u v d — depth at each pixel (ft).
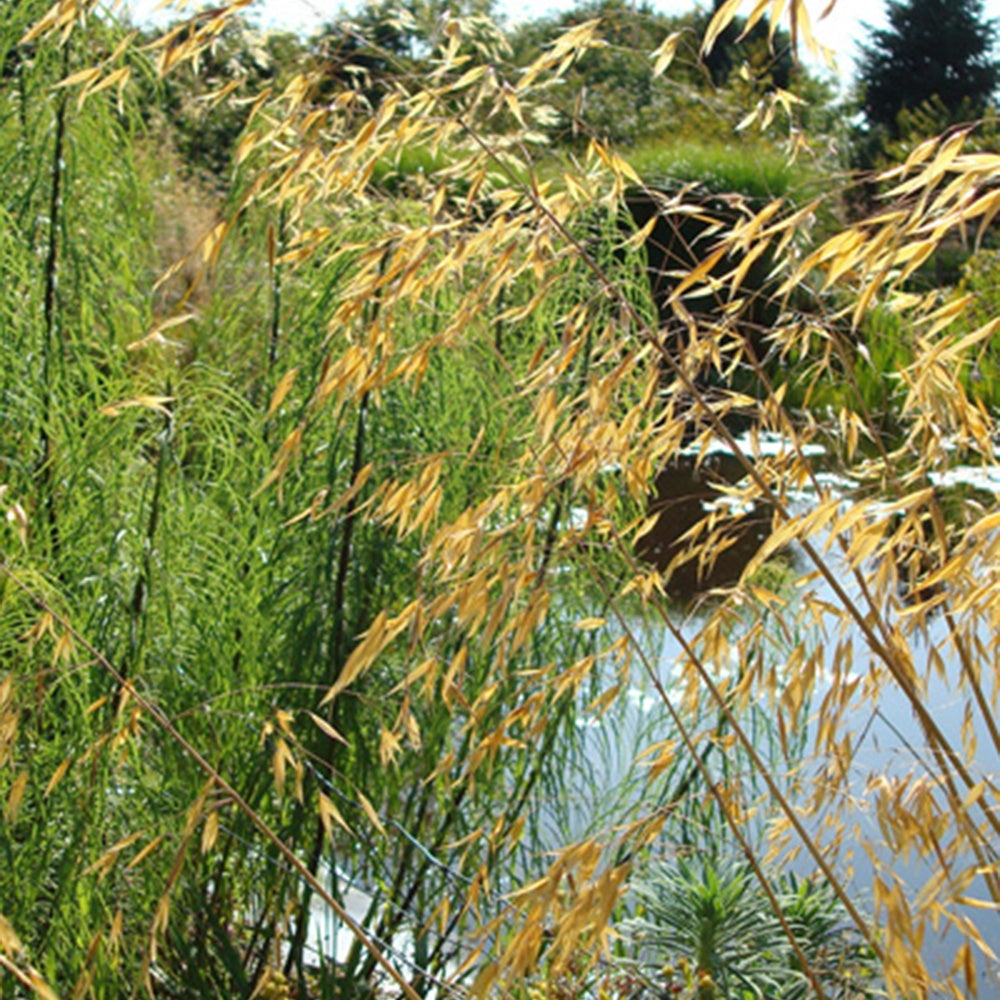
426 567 5.90
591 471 5.65
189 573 8.59
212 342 10.29
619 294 5.61
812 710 12.09
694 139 39.17
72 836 6.95
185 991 8.32
